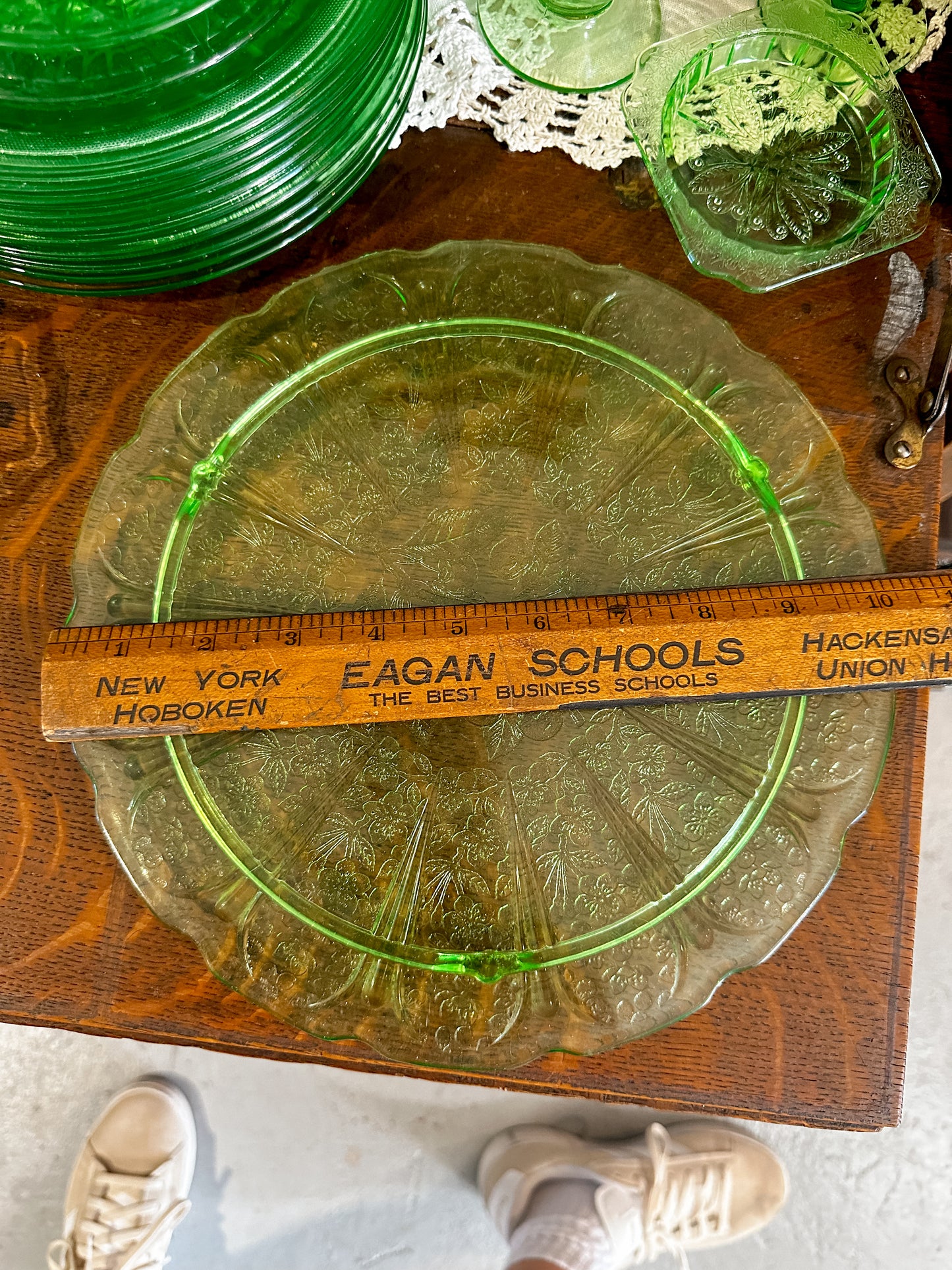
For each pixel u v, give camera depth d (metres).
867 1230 0.97
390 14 0.46
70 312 0.61
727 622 0.56
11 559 0.60
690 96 0.58
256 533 0.60
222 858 0.57
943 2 0.58
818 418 0.58
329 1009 0.56
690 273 0.62
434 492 0.61
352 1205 0.98
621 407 0.61
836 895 0.60
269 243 0.55
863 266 0.62
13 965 0.59
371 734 0.59
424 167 0.62
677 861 0.58
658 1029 0.55
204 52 0.38
